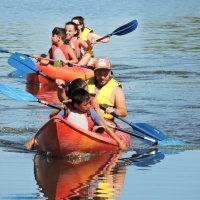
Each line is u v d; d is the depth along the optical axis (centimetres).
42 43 6147
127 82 4341
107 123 2691
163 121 3152
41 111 3425
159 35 6975
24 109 3475
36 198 1948
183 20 8500
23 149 2625
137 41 6519
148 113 3334
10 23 8044
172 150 2653
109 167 2350
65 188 2058
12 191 2022
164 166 2352
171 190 2031
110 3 11744
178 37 6788
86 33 4653
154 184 2102
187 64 5134
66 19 8556
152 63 5181
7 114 3331
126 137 2770
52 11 9950
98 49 5972
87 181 2141
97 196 1970
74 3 11638
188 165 2364
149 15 9288
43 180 2148
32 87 4272
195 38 6719
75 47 4491
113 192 2014
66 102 2552
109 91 2778
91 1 12156
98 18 8688
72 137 2475
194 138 2847
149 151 2623
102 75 2766
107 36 4412
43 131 2502
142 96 3819
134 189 2044
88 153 2555
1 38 6494
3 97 3838
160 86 4175
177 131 2964
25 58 3300
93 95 2661
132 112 3359
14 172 2256
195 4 11719
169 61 5278
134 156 2536
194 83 4288
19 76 4625
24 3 11544
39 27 7569
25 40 6359
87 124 2567
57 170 2297
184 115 3288
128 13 9644
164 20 8512
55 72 4316
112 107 2788
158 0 12769
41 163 2397
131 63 5191
